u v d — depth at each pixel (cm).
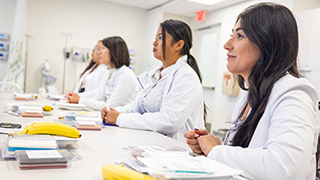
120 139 119
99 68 316
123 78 256
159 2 568
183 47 182
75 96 249
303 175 69
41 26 533
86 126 137
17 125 117
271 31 89
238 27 96
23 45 494
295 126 71
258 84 93
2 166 69
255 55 94
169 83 172
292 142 69
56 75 553
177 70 173
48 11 538
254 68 94
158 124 152
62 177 66
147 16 633
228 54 100
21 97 249
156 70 195
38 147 78
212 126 571
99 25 586
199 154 100
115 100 252
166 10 614
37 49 533
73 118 149
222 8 558
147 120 153
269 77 89
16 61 488
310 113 75
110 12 596
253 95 94
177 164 61
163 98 174
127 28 618
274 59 90
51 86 512
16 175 64
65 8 552
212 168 61
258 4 96
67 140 93
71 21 559
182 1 537
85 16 571
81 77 363
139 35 633
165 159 66
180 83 162
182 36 178
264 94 90
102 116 170
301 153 68
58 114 174
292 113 74
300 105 75
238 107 115
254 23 91
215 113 563
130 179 60
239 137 99
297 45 91
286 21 89
